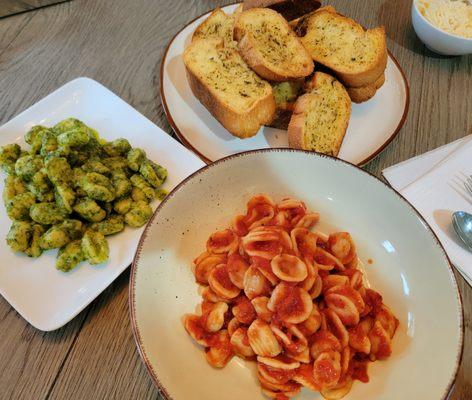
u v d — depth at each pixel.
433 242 1.01
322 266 1.02
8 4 1.77
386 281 1.07
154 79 1.61
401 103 1.49
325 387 0.87
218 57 1.45
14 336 1.05
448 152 1.38
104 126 1.41
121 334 1.07
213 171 1.09
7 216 1.19
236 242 1.06
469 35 1.56
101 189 1.13
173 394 0.84
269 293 0.96
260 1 1.54
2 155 1.26
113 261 1.12
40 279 1.09
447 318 0.94
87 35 1.73
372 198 1.11
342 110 1.41
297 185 1.17
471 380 1.01
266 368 0.91
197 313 1.03
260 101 1.34
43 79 1.59
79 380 1.00
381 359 0.96
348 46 1.50
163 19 1.80
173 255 1.06
